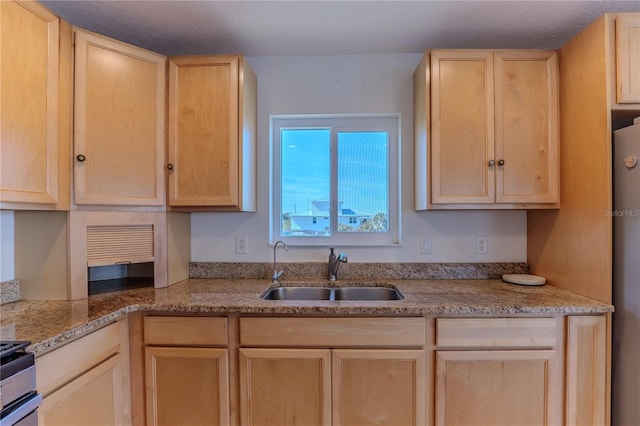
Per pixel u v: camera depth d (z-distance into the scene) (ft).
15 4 3.92
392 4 4.84
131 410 4.59
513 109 5.28
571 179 5.01
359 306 4.45
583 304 4.41
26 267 4.76
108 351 4.21
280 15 5.11
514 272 6.27
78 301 4.68
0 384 2.76
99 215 4.94
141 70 5.22
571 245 5.04
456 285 5.76
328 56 6.46
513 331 4.40
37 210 4.47
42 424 3.28
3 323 3.76
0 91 3.77
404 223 6.40
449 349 4.44
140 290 5.40
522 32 5.55
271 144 6.63
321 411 4.48
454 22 5.30
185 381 4.58
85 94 4.72
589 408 4.41
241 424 4.53
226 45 6.03
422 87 5.63
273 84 6.52
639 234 4.02
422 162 5.66
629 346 4.15
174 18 5.17
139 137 5.21
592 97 4.58
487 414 4.44
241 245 6.56
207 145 5.50
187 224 6.46
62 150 4.50
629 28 4.33
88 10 4.93
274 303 4.61
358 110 6.44
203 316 4.58
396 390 4.47
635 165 4.05
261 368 4.53
